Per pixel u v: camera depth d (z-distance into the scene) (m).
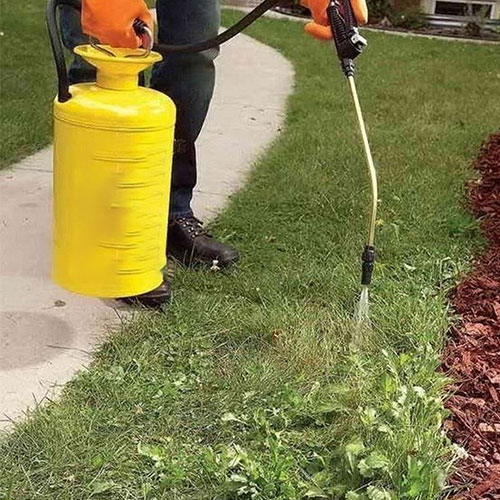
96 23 2.26
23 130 5.13
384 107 6.54
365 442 2.27
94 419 2.40
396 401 2.40
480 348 2.88
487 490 2.21
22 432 2.33
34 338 2.83
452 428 2.45
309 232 3.79
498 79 8.27
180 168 3.35
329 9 2.40
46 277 3.27
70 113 2.13
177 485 2.17
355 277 3.27
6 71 6.86
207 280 3.25
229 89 7.02
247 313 3.02
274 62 8.45
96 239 2.24
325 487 2.14
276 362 2.73
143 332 2.87
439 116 6.33
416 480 2.10
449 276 3.38
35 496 2.12
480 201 4.25
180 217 3.40
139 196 2.21
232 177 4.59
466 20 13.52
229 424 2.41
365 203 4.11
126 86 2.20
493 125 6.04
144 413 2.45
